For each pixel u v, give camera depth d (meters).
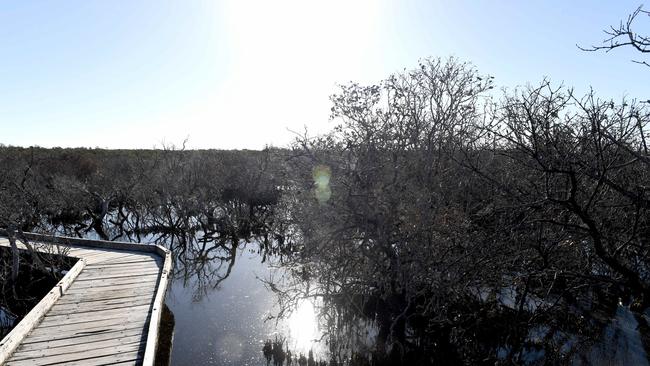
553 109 6.36
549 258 8.54
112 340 7.51
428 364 9.25
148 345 7.07
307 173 10.48
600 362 8.84
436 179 9.91
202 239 23.03
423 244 9.16
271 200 24.75
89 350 7.12
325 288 10.98
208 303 13.23
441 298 9.77
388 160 10.09
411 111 10.28
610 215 7.49
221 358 9.56
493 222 8.88
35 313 8.06
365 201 9.92
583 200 7.39
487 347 9.75
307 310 12.43
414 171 9.98
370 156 10.07
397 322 10.13
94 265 12.20
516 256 8.40
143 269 11.91
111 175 26.61
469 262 8.69
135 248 14.20
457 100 10.95
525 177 8.12
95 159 33.78
